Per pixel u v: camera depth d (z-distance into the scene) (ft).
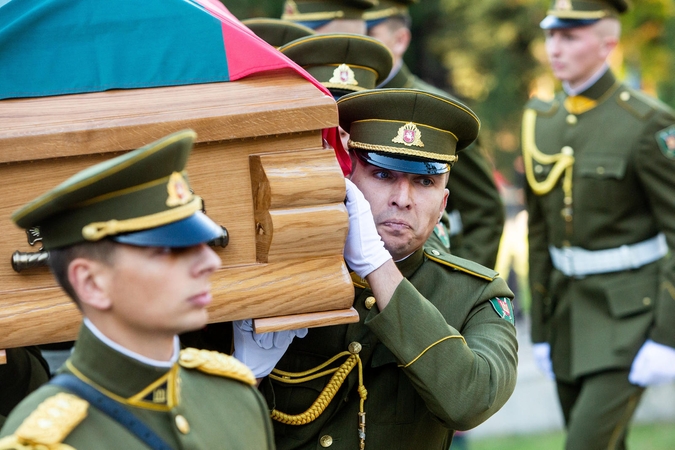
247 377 15.89
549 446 51.52
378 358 20.63
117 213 13.37
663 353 35.45
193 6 17.66
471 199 36.22
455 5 92.22
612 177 36.96
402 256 21.06
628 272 36.86
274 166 17.40
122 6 17.33
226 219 17.56
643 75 82.28
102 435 13.60
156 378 14.05
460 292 21.29
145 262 13.41
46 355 24.13
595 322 36.88
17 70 16.89
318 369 20.56
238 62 17.69
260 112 17.17
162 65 17.47
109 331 13.74
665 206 36.32
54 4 16.99
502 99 92.68
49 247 13.65
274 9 65.51
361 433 20.47
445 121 20.57
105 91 17.20
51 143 16.17
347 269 18.94
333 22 36.04
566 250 37.91
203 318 13.91
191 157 17.22
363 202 19.13
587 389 36.42
